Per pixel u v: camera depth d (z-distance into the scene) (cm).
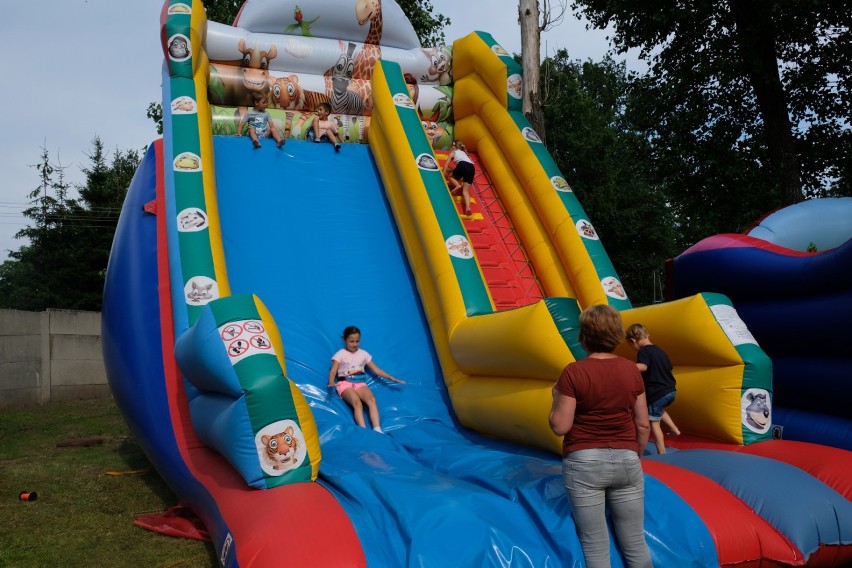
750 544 344
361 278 699
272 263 684
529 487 366
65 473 648
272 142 814
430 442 528
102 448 789
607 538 309
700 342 500
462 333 571
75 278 2823
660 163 1359
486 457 453
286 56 857
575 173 3052
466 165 793
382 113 780
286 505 356
